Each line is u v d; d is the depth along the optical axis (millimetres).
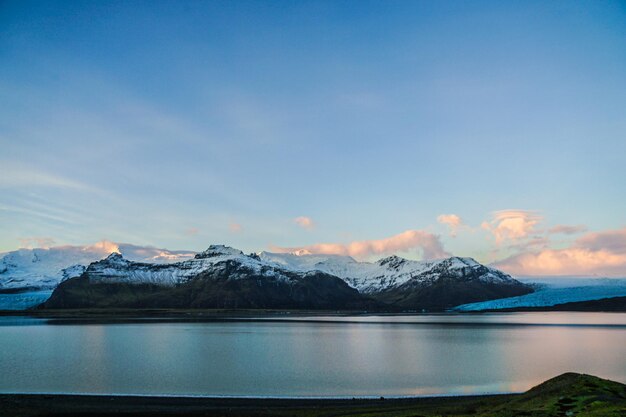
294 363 113438
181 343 161000
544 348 149000
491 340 179125
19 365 106188
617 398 52531
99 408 65812
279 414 62469
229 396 75375
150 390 79875
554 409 51438
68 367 103625
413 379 91812
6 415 60406
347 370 102938
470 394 77562
